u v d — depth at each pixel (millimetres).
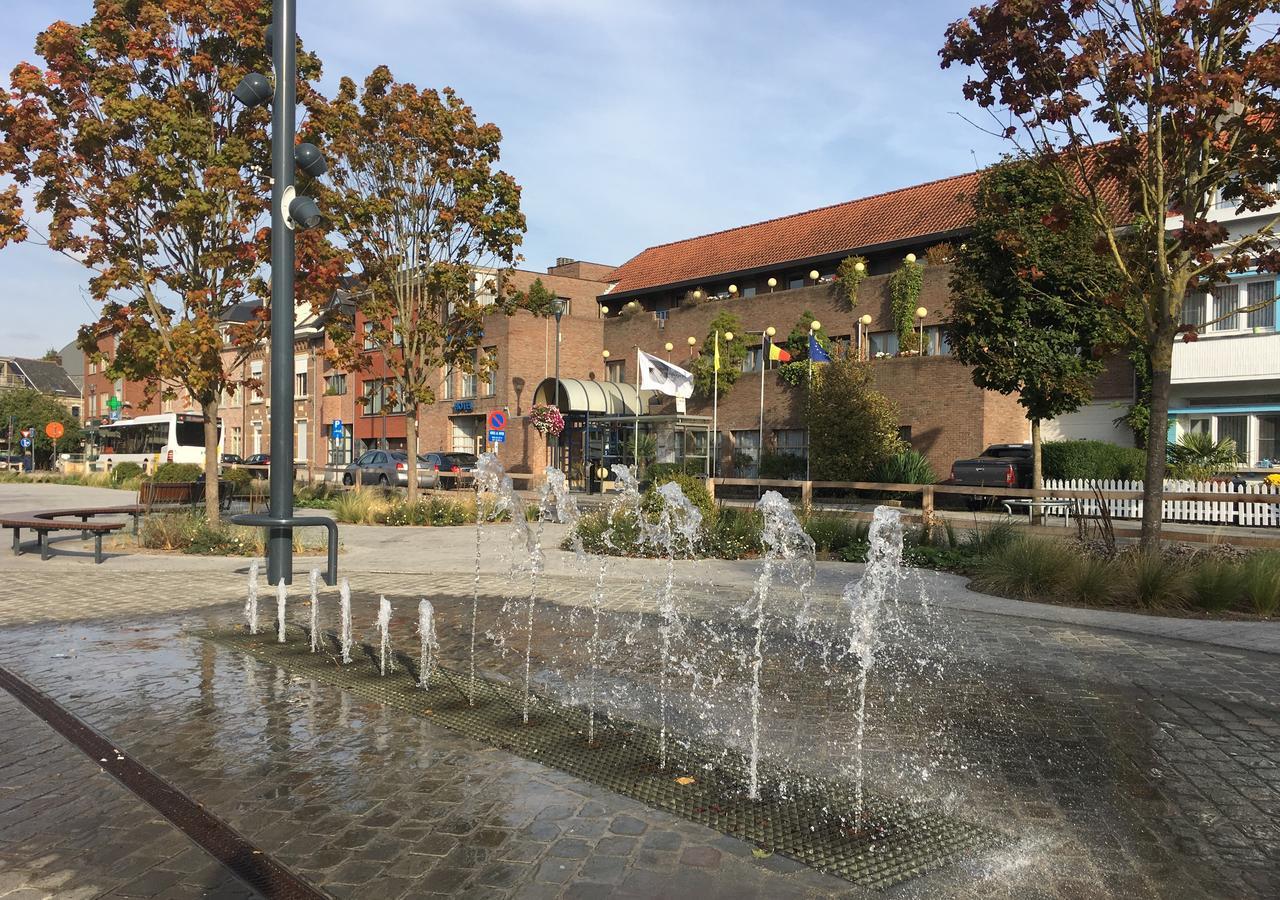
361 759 4352
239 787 3980
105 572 11203
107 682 5789
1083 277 17953
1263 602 8477
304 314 50188
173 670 6129
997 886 3088
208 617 8164
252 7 13711
